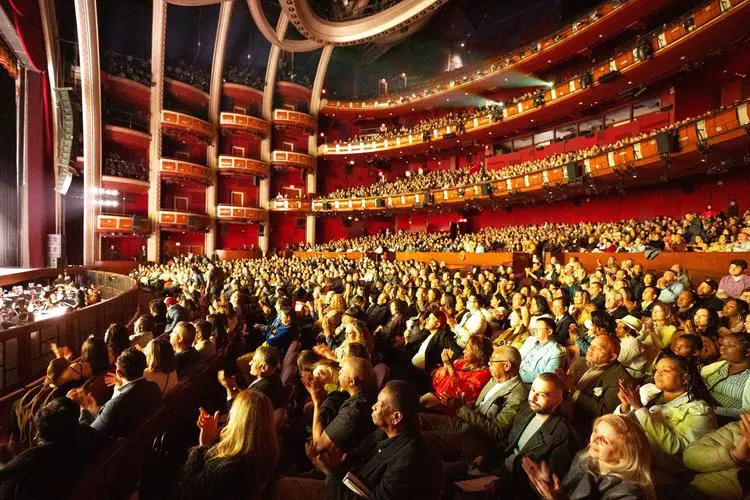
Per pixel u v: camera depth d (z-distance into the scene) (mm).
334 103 30125
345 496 2064
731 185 15180
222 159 27562
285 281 12141
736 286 7160
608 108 19547
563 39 19047
